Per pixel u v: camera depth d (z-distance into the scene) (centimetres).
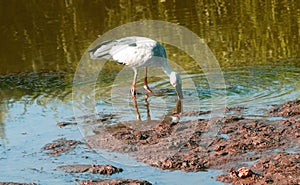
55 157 1062
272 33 1844
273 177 912
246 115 1193
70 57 1805
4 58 1859
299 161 959
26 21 2269
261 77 1443
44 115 1295
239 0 2294
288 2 2211
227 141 1071
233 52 1697
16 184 953
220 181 920
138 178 955
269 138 1066
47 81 1578
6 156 1080
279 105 1232
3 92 1505
